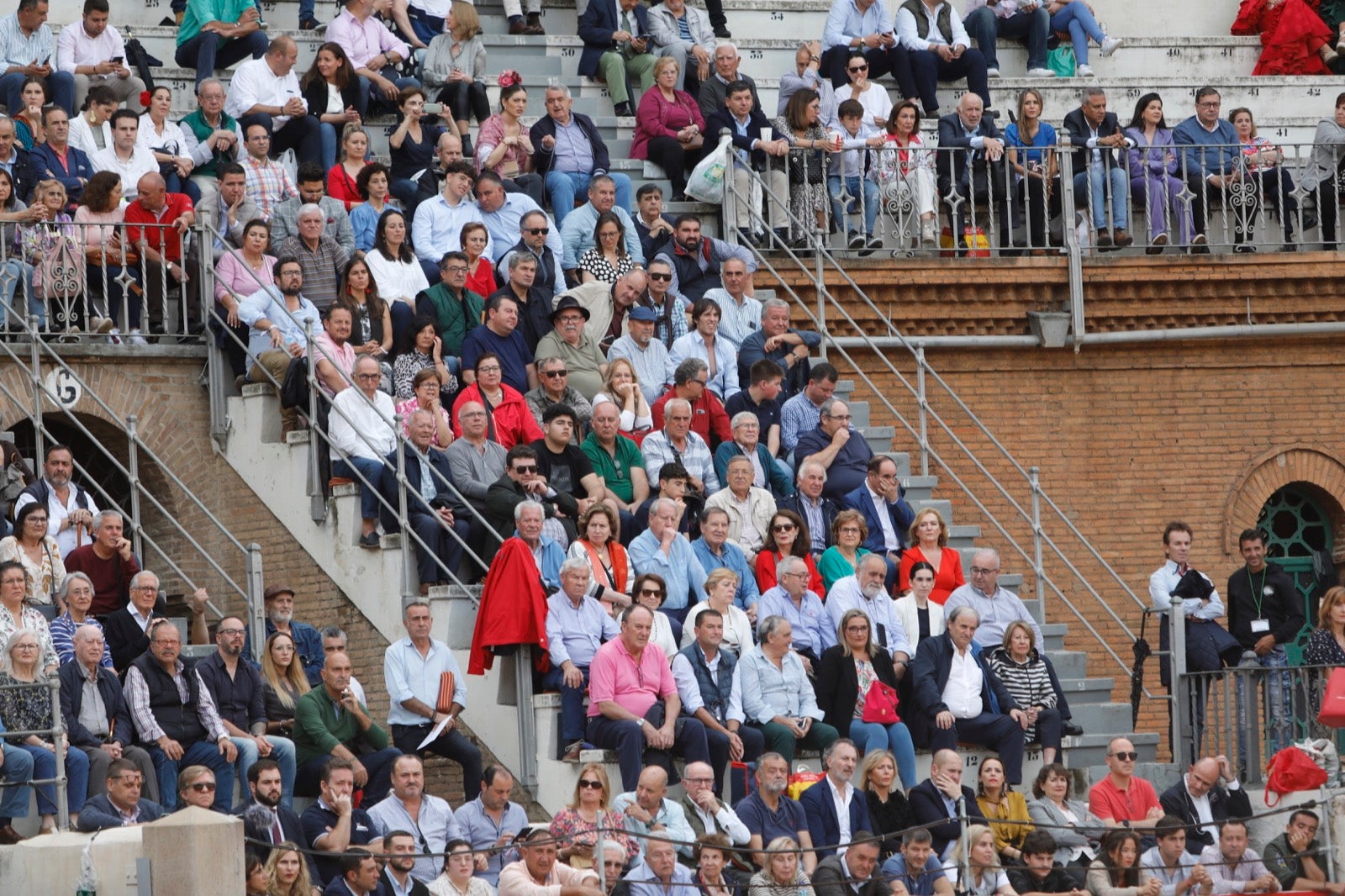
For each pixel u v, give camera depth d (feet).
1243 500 277.23
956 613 208.44
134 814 169.07
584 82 293.02
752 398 235.81
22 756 167.63
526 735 196.54
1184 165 272.10
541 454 218.79
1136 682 227.20
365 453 218.79
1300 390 279.90
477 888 171.83
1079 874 186.09
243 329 233.14
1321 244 276.21
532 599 196.13
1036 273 268.41
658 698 194.49
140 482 228.63
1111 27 322.75
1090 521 272.72
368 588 215.31
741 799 192.65
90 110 253.44
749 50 300.81
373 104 278.05
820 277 260.21
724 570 204.03
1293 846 176.35
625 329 242.99
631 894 170.50
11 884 157.89
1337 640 214.07
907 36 291.38
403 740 195.42
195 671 185.88
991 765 193.67
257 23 282.36
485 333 233.14
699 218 270.26
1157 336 273.75
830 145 266.36
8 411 224.74
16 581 181.37
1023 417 272.10
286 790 187.32
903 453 249.75
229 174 247.09
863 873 175.94
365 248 250.16
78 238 233.96
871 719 202.39
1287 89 307.17
